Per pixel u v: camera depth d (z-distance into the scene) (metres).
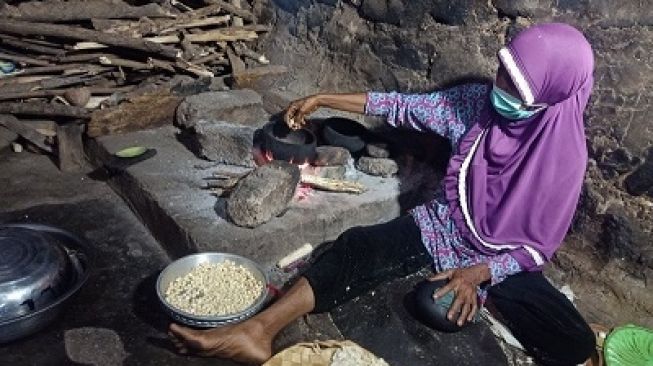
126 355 2.58
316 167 3.42
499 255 2.86
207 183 3.36
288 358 2.40
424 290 2.80
